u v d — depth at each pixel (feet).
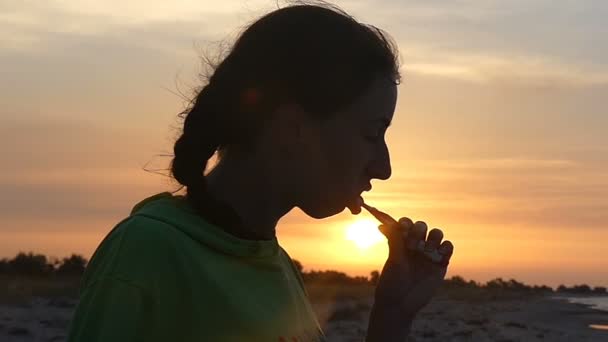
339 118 6.30
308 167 6.33
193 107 6.47
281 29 6.35
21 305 89.10
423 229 7.81
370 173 6.49
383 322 7.79
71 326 5.63
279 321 6.28
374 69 6.36
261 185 6.43
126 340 5.52
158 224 5.88
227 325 5.91
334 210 6.51
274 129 6.31
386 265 7.87
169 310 5.75
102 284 5.60
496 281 325.62
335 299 127.24
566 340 91.56
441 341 78.84
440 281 7.83
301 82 6.23
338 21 6.40
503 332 92.63
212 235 6.05
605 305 246.27
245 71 6.31
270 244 6.53
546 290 389.19
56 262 175.01
